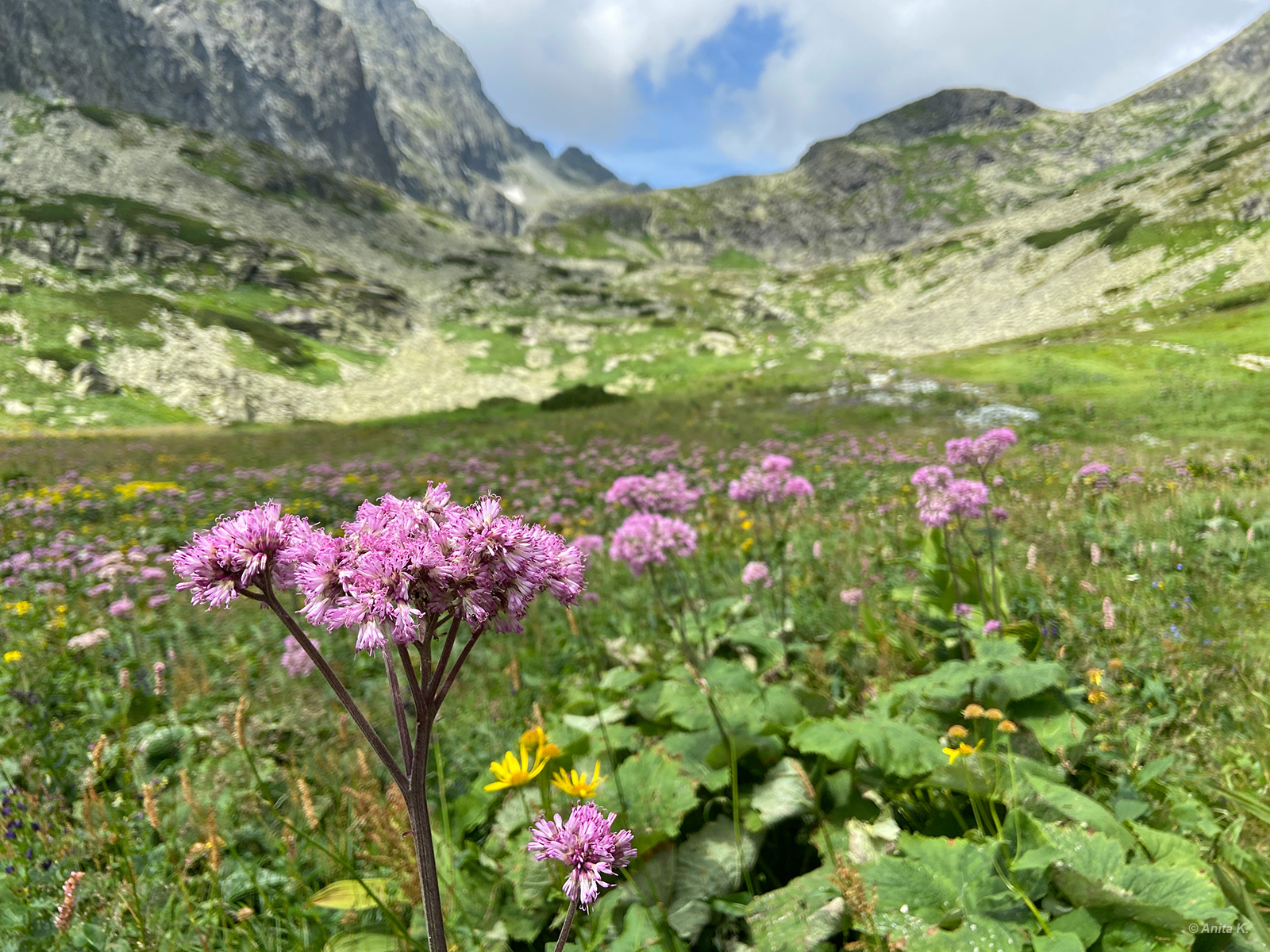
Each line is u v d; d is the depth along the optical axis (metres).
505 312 104.25
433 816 3.24
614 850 1.43
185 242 85.12
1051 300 80.50
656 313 109.94
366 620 1.33
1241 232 72.88
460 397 69.06
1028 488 11.00
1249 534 6.08
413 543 1.39
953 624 4.94
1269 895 2.49
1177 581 5.76
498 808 3.26
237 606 6.79
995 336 76.12
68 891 2.32
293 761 3.81
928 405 29.83
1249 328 37.94
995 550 6.28
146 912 2.75
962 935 2.23
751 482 6.08
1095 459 13.84
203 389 55.25
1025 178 188.75
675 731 3.64
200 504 13.21
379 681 5.10
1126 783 3.08
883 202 192.25
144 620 6.35
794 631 5.33
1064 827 2.60
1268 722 3.55
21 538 10.12
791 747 3.44
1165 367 31.69
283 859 3.11
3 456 21.02
